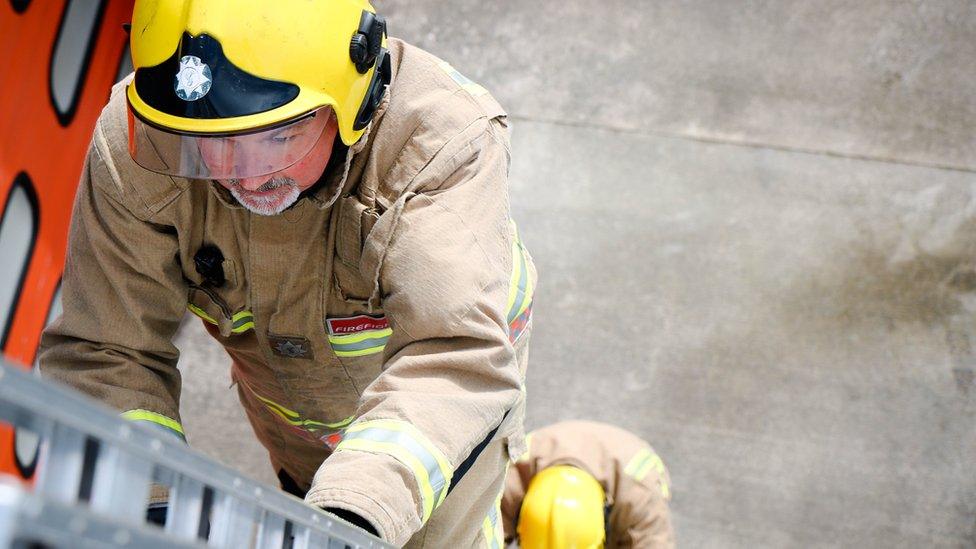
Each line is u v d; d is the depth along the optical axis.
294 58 1.32
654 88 3.78
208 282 1.60
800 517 3.16
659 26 3.89
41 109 2.70
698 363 3.34
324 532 0.95
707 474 3.20
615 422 3.25
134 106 1.33
